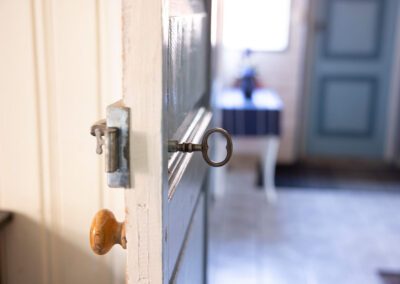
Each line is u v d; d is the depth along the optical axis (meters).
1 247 1.47
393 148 4.95
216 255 2.91
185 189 1.04
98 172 1.42
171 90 0.90
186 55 1.07
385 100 4.89
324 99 4.93
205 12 1.40
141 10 0.73
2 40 1.34
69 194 1.44
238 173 4.47
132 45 0.74
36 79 1.37
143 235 0.80
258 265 2.80
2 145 1.41
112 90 1.37
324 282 2.63
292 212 3.59
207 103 1.53
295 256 2.92
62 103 1.38
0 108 1.38
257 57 4.62
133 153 0.77
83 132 1.40
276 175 4.42
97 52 1.35
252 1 4.52
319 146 5.06
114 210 1.44
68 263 1.49
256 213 3.57
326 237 3.18
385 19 4.72
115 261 1.48
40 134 1.40
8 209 1.45
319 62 4.84
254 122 3.44
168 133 0.87
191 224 1.22
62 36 1.34
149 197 0.78
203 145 0.98
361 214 3.57
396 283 2.62
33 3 1.32
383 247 3.05
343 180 4.34
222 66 4.46
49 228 1.46
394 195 3.98
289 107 4.71
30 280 1.50
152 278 0.82
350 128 4.99
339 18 4.73
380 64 4.81
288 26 4.54
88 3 1.32
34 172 1.42
